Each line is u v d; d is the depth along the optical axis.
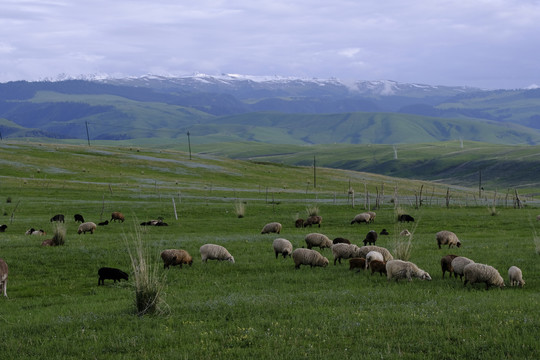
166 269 23.66
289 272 22.47
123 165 137.88
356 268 22.59
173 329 13.02
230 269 23.73
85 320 14.00
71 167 124.25
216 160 169.25
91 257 26.39
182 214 58.25
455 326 12.08
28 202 66.31
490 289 17.42
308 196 91.19
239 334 12.23
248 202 73.81
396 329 12.11
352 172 176.50
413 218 50.19
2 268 18.39
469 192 144.00
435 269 22.05
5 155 129.00
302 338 11.82
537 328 11.59
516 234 38.66
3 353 11.46
